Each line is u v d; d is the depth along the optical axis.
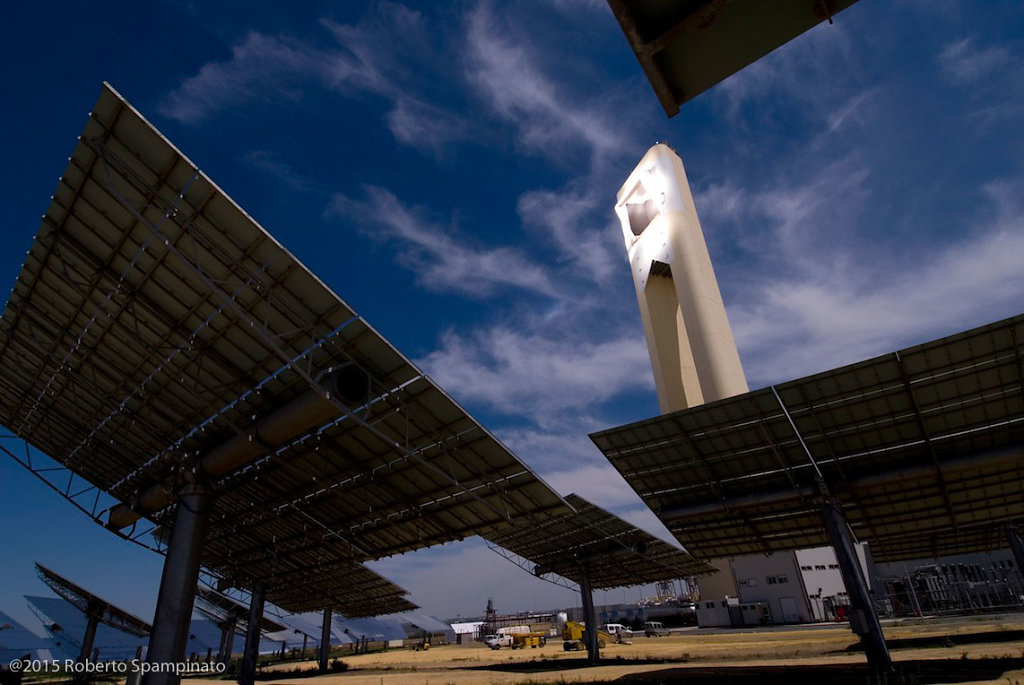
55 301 19.30
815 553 81.94
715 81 4.61
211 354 19.03
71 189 15.82
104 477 28.41
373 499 25.11
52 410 24.75
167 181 15.09
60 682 42.38
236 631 62.16
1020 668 19.27
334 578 39.50
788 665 26.39
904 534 28.50
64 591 46.47
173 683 17.27
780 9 4.05
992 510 25.64
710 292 73.25
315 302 16.86
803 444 21.06
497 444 20.70
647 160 87.50
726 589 85.50
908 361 18.47
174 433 22.77
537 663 41.59
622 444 23.42
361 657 76.31
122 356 20.44
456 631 123.62
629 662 36.00
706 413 21.36
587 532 34.00
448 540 27.11
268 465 23.55
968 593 74.25
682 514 24.59
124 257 17.05
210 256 16.28
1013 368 17.95
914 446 20.38
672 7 4.05
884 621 64.56
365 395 17.98
